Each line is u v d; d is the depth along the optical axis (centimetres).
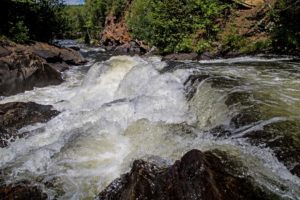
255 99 819
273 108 759
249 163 517
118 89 1205
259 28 1758
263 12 1791
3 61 1273
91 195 541
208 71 1167
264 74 1120
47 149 700
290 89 913
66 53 2005
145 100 942
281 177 488
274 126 659
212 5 1906
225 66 1300
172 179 455
